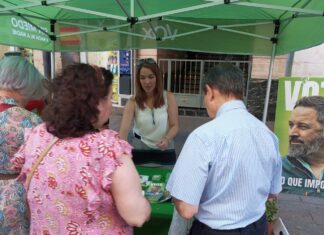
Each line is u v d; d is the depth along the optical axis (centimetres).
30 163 111
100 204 105
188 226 167
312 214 343
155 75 262
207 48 361
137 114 273
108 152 105
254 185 133
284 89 371
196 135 132
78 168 104
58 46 385
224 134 129
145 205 111
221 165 128
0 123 145
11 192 150
